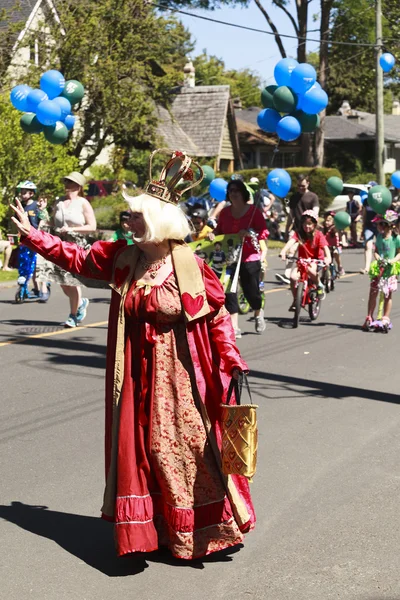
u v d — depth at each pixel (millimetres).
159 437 5145
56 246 5492
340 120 65188
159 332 5203
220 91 52250
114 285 5336
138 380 5211
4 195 24578
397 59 45344
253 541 5742
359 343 13188
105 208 37250
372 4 45812
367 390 10125
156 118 31484
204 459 5207
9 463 7359
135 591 5004
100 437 8117
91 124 30672
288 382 10484
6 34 28266
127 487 5086
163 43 30672
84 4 29219
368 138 63156
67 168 25672
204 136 50719
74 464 7340
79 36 28562
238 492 5355
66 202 13109
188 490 5184
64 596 4941
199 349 5223
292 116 14375
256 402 9500
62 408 9102
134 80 30062
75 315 13930
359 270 24688
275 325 14766
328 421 8750
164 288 5160
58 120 16219
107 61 28875
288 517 6176
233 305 12883
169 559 5438
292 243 14789
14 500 6508
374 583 5121
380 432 8383
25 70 30297
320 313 16328
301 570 5297
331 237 22125
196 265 5234
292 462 7430
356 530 5941
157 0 38750
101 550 5609
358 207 35000
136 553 5180
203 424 5207
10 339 12906
